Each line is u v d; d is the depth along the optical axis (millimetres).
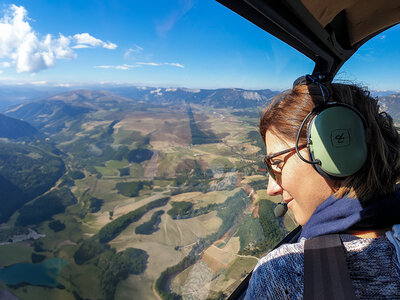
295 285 500
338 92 642
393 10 1282
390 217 516
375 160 553
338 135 567
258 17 1048
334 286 450
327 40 1414
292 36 1222
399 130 639
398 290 437
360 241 514
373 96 685
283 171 705
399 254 448
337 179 593
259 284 566
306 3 1000
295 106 679
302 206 699
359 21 1417
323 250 518
